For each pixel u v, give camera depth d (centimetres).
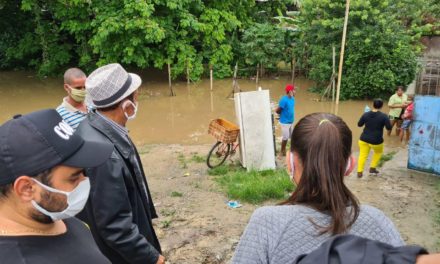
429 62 1420
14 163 144
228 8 1897
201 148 1044
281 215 155
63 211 157
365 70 1439
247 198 697
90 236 176
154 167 902
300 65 1744
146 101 1538
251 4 1970
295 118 1323
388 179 791
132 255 242
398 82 1426
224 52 1834
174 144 1109
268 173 822
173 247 538
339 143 160
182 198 718
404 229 589
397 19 1585
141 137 1180
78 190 160
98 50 1703
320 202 157
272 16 2106
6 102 1544
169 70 1627
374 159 805
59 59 1856
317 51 1541
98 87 259
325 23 1473
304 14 1620
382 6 1457
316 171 157
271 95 1583
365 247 99
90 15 1730
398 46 1416
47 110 158
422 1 1559
